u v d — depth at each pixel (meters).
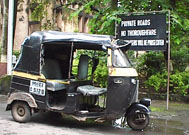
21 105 7.48
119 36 10.51
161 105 10.72
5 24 13.09
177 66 12.89
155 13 10.28
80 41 7.11
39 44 7.34
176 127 7.71
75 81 7.34
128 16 10.38
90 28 13.14
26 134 6.45
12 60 12.37
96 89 7.28
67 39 7.17
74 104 7.00
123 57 7.24
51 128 7.11
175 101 11.50
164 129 7.46
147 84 11.84
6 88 12.17
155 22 10.02
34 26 20.42
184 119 8.65
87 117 6.94
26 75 7.44
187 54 13.03
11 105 7.61
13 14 12.68
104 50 6.94
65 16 21.64
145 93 11.88
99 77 11.76
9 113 8.67
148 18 10.09
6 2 13.05
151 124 7.96
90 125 7.61
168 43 9.91
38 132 6.67
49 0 17.42
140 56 13.38
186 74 11.98
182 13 11.47
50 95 7.39
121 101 6.84
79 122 7.90
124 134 6.85
